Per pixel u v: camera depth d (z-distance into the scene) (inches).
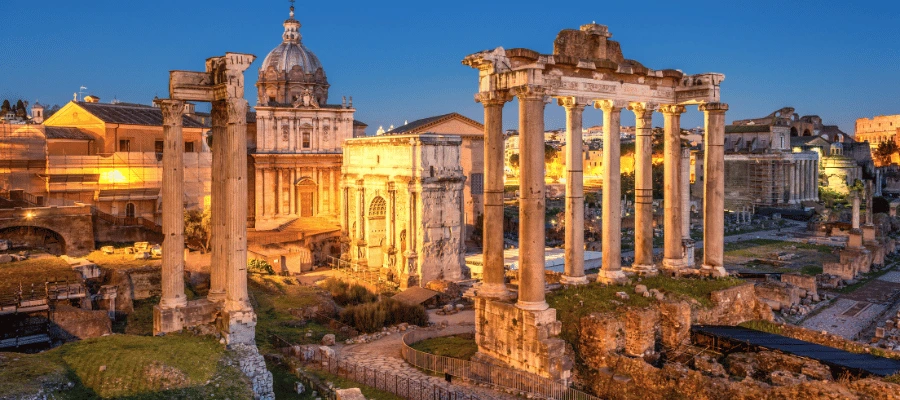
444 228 3191.4
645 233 1680.6
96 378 1101.1
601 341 1317.7
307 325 2022.6
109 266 2080.5
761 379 1253.7
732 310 1578.5
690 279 1658.5
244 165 1355.8
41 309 1545.3
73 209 2266.2
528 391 1259.8
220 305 1425.9
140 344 1270.9
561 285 1552.7
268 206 3848.4
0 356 1144.8
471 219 4672.7
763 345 1325.0
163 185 1396.4
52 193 2893.7
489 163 1402.6
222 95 1373.0
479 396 1254.9
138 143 3277.6
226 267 1389.0
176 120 1391.5
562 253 3265.3
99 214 2456.9
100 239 2379.4
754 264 3663.9
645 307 1401.3
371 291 2832.2
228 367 1216.2
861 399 1011.9
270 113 3855.8
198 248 3004.4
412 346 1604.3
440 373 1416.1
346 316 2144.4
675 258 1717.5
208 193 3484.3
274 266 3324.3
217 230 1472.7
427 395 1246.9
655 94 1638.8
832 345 1437.0
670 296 1498.5
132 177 3137.3
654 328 1381.6
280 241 3481.8
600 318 1330.0
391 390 1284.4
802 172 7086.6
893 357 1355.8
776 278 2728.8
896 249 3924.7
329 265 3612.2
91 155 3061.0
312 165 3934.5
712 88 1625.2
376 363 1509.6
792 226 5565.9
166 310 1378.0
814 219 5826.8
